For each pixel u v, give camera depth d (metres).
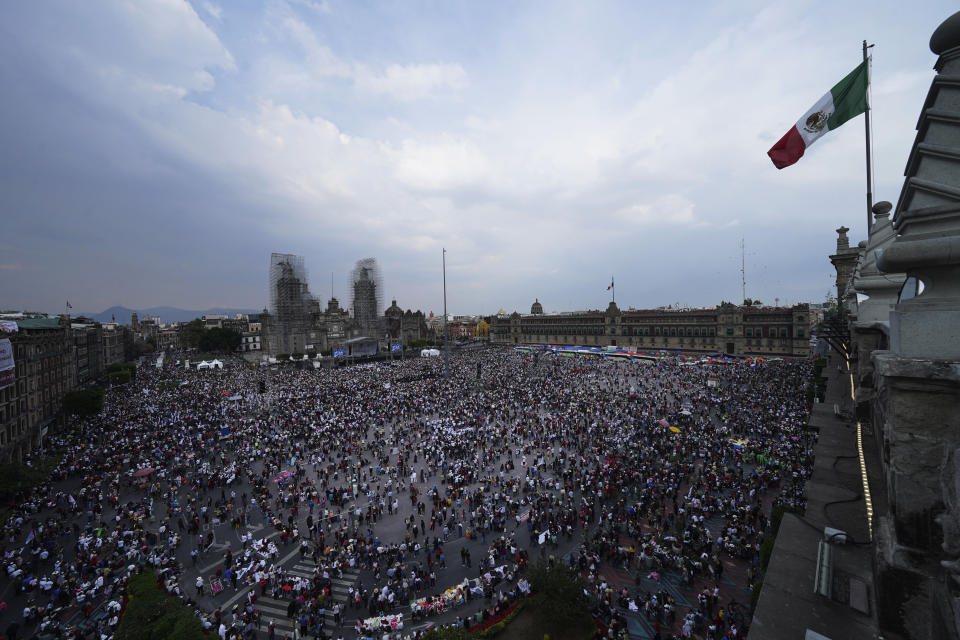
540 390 72.75
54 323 68.00
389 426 54.81
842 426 20.72
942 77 5.50
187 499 35.59
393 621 21.55
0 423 43.97
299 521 32.16
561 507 32.72
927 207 5.55
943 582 5.69
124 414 61.16
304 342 142.88
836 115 16.81
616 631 20.58
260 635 21.53
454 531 30.55
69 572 25.23
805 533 11.95
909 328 5.83
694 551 26.14
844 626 8.66
